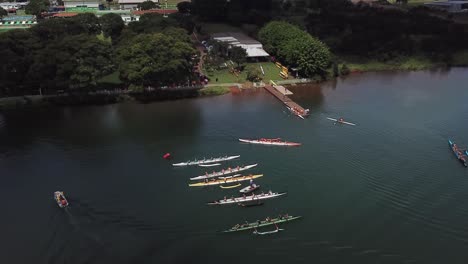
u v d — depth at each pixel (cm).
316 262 9744
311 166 13575
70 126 16312
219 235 10569
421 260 9838
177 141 15125
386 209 11525
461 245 10319
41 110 17888
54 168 13362
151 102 18912
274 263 9688
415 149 14612
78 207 11506
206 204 11725
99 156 14088
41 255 9862
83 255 9844
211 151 14475
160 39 18975
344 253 10012
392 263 9750
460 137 15462
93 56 18488
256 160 13962
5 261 9688
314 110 18012
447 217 11250
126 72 18125
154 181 12762
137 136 15475
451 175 13100
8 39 17962
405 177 12988
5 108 17775
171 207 11594
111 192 12181
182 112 17750
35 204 11638
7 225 10825
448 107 18325
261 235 10569
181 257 9850
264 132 15838
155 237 10462
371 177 12988
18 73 17850
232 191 12331
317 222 11019
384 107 18375
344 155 14212
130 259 9744
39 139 15212
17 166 13475
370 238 10481
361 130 16012
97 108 18200
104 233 10575
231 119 17000
